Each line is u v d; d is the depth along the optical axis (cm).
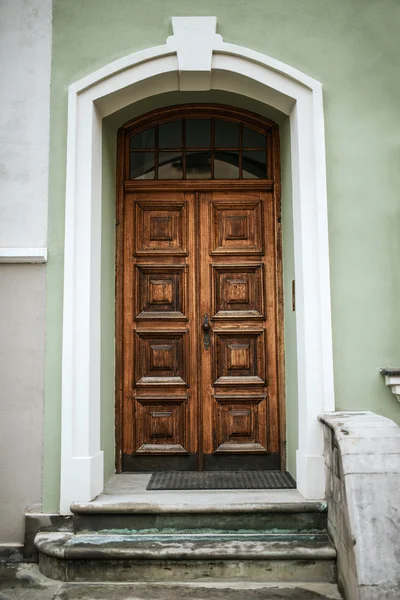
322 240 355
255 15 380
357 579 245
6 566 325
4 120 366
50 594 286
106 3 379
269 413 412
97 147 376
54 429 344
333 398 344
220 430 412
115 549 302
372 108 372
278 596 280
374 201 364
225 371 417
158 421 412
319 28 379
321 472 333
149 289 423
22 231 358
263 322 420
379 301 357
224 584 296
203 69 370
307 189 362
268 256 423
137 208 427
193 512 320
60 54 373
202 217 427
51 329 351
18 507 339
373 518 257
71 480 333
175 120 431
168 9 379
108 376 390
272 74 373
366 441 283
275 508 320
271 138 429
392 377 342
